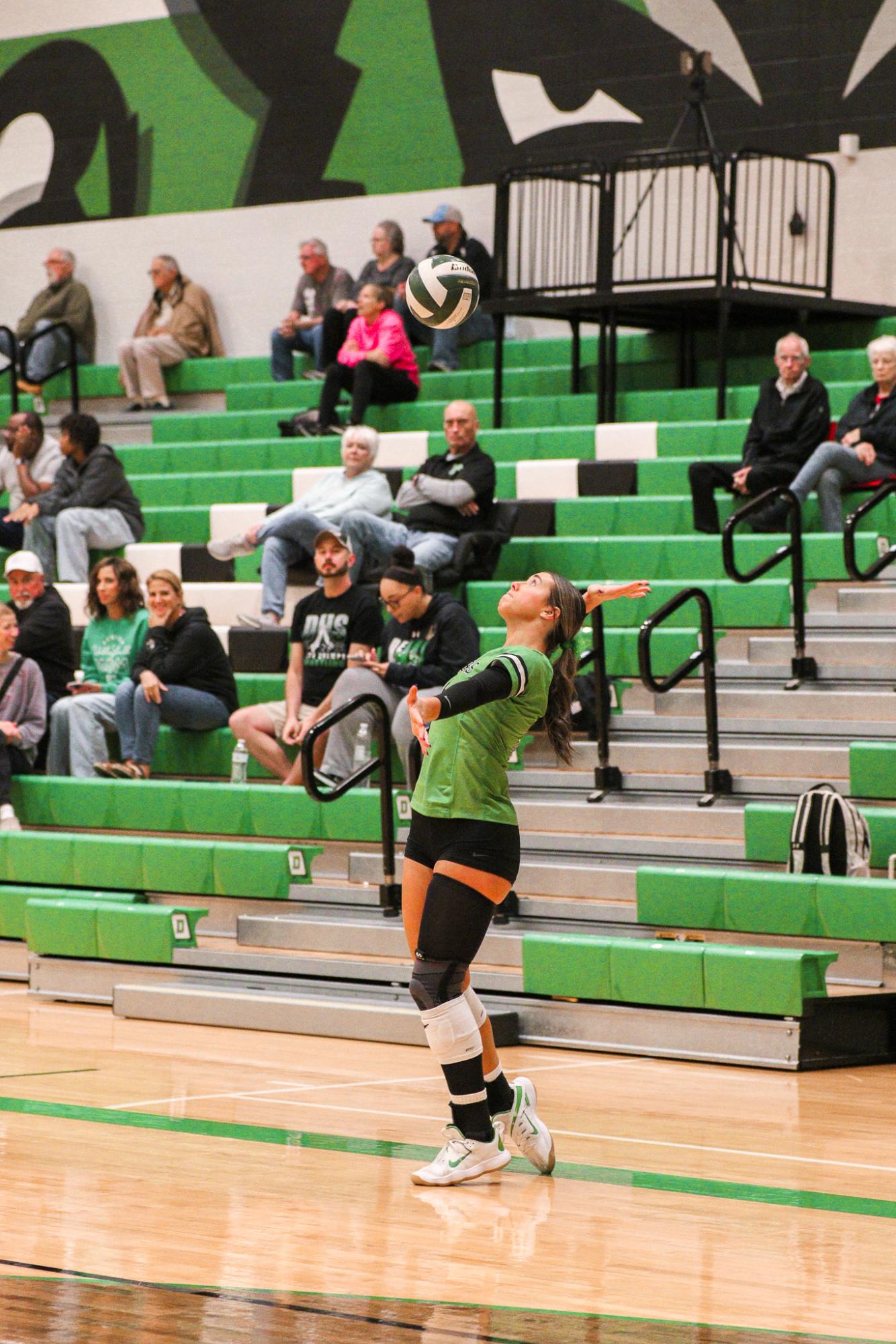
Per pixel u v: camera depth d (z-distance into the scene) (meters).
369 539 31.33
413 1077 19.00
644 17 43.25
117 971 24.00
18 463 37.03
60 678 30.45
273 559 31.88
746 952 19.75
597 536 33.12
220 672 29.62
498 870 14.28
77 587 34.28
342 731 26.52
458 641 26.58
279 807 26.61
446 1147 14.54
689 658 25.33
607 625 30.50
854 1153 15.59
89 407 48.06
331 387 39.16
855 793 24.16
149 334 47.34
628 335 40.53
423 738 13.54
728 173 42.06
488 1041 14.86
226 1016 22.25
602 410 36.91
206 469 40.25
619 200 43.47
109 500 35.75
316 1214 13.34
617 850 24.59
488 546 31.22
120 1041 21.17
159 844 25.72
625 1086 18.55
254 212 48.88
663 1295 11.30
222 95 49.16
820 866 22.06
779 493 27.30
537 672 14.26
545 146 44.69
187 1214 13.25
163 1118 16.80
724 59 42.31
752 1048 19.72
